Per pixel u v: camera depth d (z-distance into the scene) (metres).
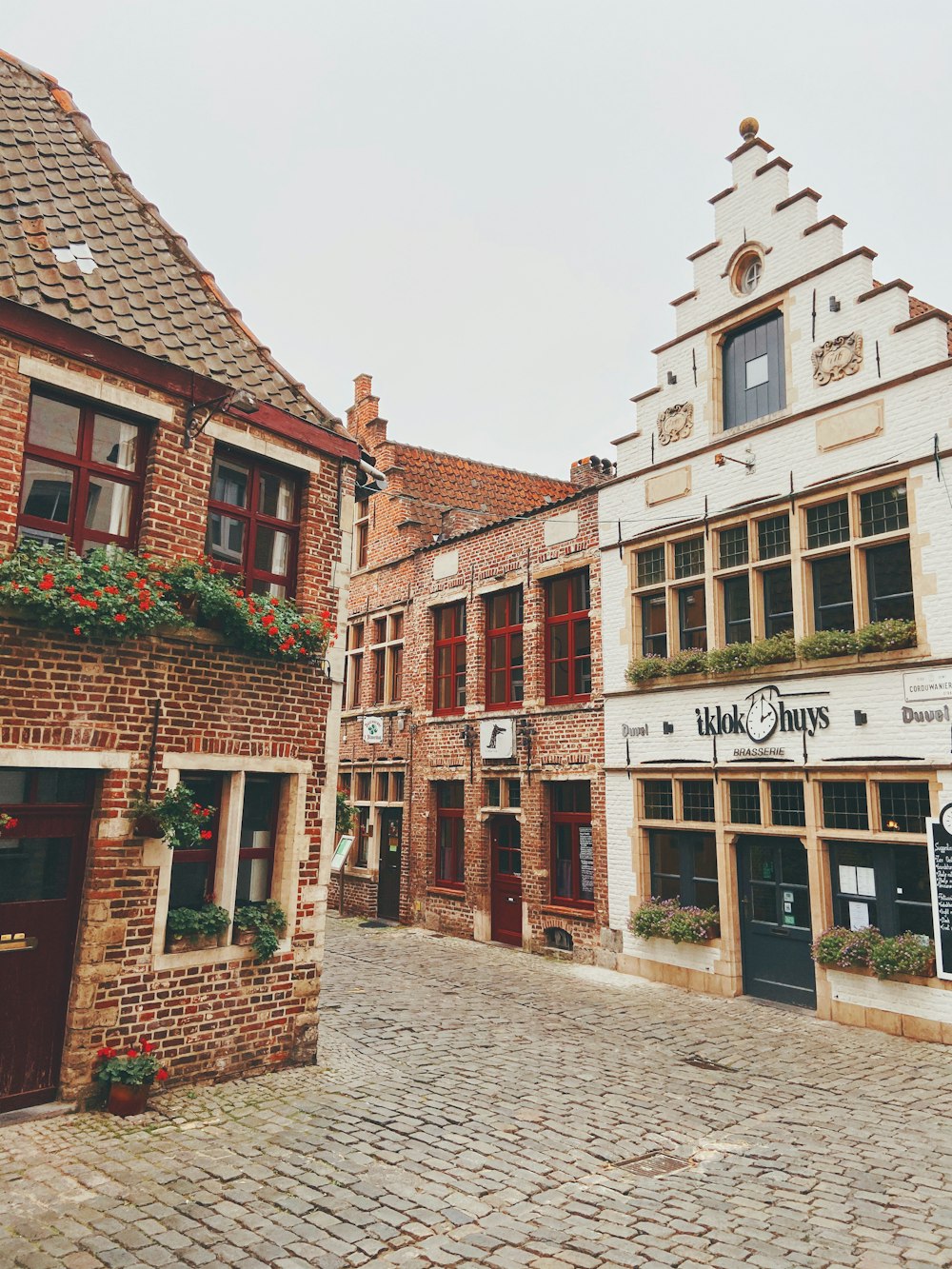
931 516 9.96
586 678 14.46
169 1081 7.25
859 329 10.94
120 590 6.93
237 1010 7.77
